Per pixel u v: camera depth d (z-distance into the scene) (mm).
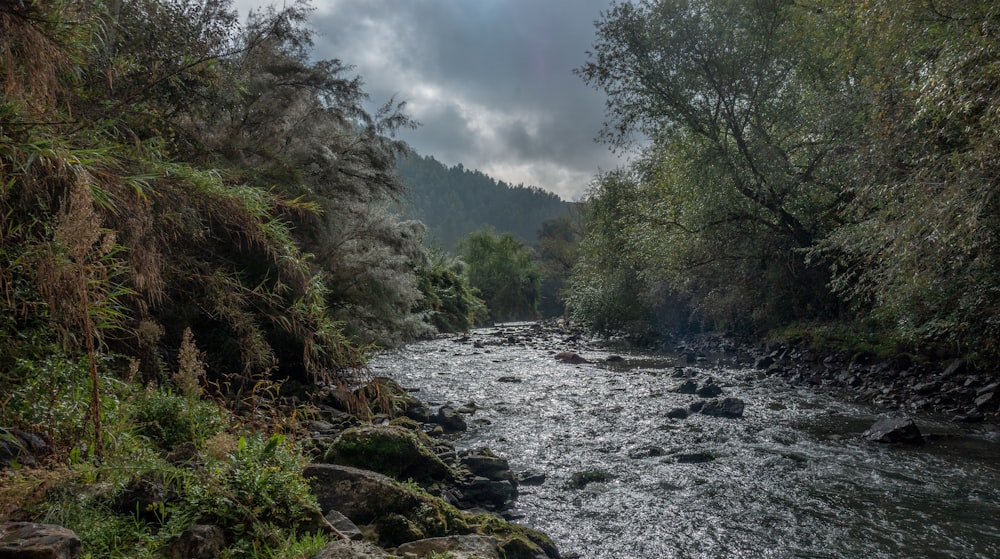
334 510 4852
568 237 81312
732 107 19781
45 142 3795
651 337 28797
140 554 3219
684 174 20609
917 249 10312
